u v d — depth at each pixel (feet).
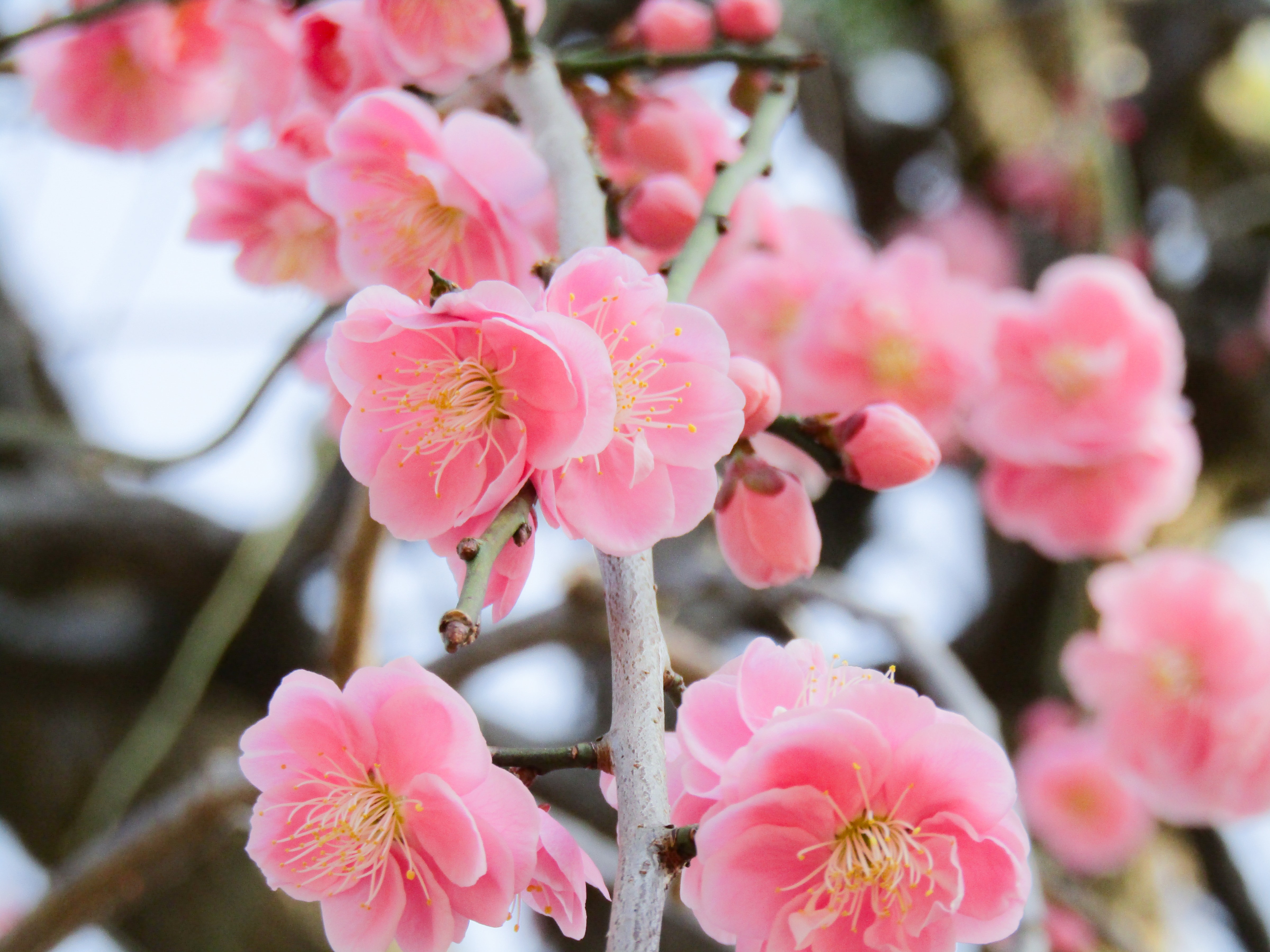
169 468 1.45
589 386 1.13
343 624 1.47
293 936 1.87
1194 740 1.57
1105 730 1.59
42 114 1.47
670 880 1.11
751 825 1.13
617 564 1.14
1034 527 1.56
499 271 1.24
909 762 1.13
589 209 1.23
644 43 1.39
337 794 1.14
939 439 1.54
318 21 1.30
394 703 1.14
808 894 1.13
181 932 1.83
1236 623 1.57
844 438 1.24
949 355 1.46
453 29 1.28
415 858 1.14
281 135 1.31
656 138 1.33
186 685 1.51
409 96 1.24
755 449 1.27
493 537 1.12
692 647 1.57
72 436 1.47
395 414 1.15
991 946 1.34
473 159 1.24
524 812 1.13
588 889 1.85
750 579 1.23
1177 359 1.53
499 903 1.13
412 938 1.14
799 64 1.34
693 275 1.24
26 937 1.50
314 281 1.35
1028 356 1.54
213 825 1.49
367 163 1.26
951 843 1.13
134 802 1.80
